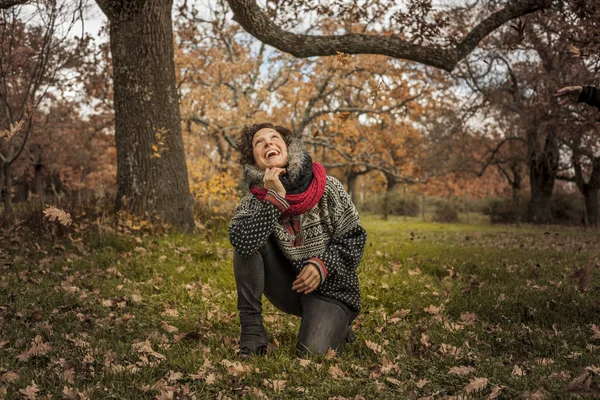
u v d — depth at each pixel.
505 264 6.87
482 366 2.71
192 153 22.39
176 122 8.38
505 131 23.64
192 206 8.73
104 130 29.61
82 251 6.30
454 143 25.92
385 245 9.10
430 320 3.91
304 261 2.96
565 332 3.45
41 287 4.55
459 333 3.49
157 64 8.17
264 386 2.50
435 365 2.78
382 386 2.45
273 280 3.06
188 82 24.11
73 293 4.31
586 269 3.04
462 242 12.65
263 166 2.94
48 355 2.80
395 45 9.10
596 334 3.38
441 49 9.15
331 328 2.93
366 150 30.94
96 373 2.56
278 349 3.07
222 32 24.69
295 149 2.87
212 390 2.45
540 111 18.69
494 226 24.47
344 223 2.99
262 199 2.95
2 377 2.39
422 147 33.78
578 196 29.58
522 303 4.28
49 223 7.30
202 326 3.74
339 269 2.88
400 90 25.41
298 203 2.85
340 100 29.77
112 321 3.70
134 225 7.45
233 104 26.23
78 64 14.62
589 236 16.44
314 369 2.65
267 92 24.64
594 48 4.35
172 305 4.37
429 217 31.02
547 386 2.38
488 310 4.14
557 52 14.93
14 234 7.06
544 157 24.72
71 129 26.36
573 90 3.89
